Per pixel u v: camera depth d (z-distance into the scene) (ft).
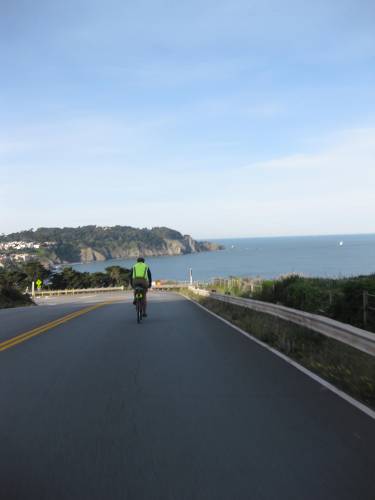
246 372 28.48
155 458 15.55
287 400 22.44
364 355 29.89
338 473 14.46
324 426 18.72
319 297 58.44
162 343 39.32
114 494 13.20
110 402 21.98
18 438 17.38
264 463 15.17
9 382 25.82
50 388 24.52
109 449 16.31
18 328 50.49
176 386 25.02
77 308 85.05
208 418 19.69
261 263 595.47
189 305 90.33
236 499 12.92
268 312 53.42
